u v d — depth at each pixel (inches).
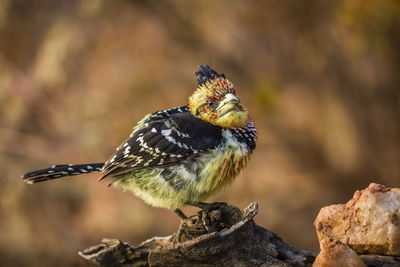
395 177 591.8
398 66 557.0
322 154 618.8
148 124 241.6
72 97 610.5
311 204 576.1
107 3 598.9
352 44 504.1
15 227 531.8
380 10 471.2
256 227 201.5
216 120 230.4
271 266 193.3
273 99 609.6
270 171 618.8
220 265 194.1
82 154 587.5
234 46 619.2
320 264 172.4
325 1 543.5
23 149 579.2
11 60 650.8
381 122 591.2
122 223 536.4
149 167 230.2
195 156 227.3
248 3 565.3
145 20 614.2
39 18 662.5
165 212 542.0
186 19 605.3
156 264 196.1
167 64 629.3
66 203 553.6
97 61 618.8
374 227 181.6
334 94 609.6
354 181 603.8
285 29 576.1
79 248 527.2
